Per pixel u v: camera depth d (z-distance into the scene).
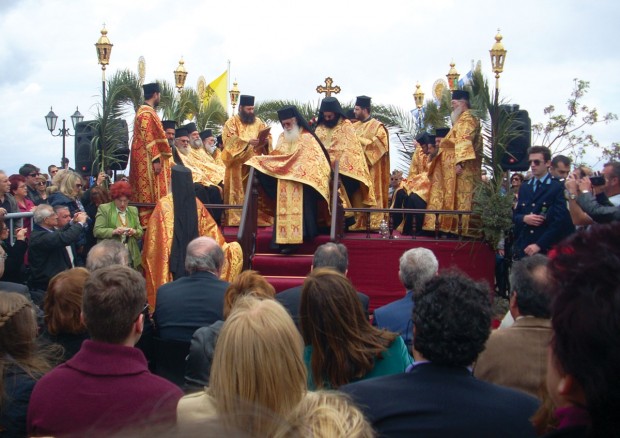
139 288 2.98
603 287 1.54
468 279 2.75
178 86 16.05
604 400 1.51
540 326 3.31
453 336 2.58
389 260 9.30
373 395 2.54
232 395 2.08
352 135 10.25
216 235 8.12
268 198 9.75
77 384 2.70
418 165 13.08
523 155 9.28
